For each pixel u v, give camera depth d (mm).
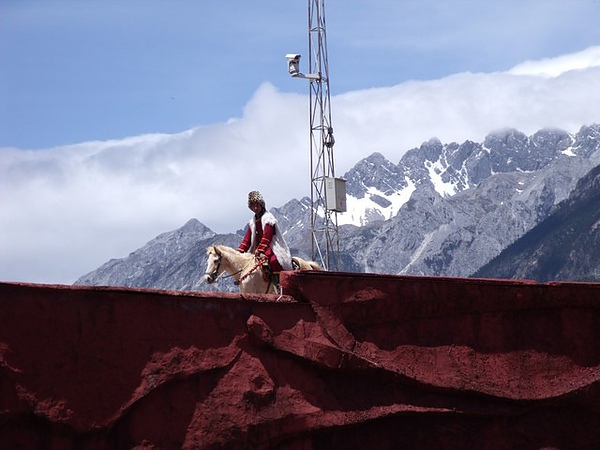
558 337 17688
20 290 13359
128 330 14141
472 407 16688
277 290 19047
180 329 14617
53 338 13492
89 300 13891
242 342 15133
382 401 16000
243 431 14672
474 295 17062
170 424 14234
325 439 15641
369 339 16250
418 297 16609
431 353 16641
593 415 17562
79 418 13430
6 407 12922
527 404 17047
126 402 13852
